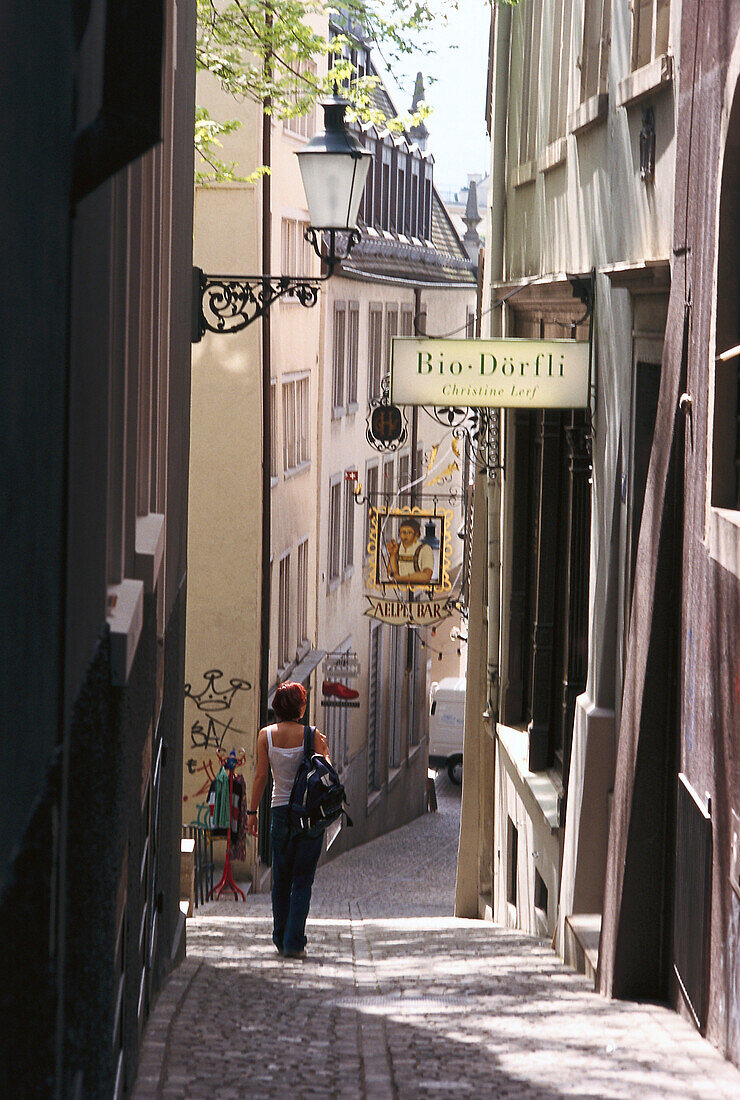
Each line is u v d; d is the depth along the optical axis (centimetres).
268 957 1146
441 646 5841
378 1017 841
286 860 1126
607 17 1276
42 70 357
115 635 459
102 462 450
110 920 476
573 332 1475
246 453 2561
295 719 1116
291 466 3022
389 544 2814
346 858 3325
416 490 4425
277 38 1605
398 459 4284
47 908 368
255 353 2550
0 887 324
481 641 2128
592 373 1335
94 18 387
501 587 1909
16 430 334
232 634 2575
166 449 864
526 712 1856
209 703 2575
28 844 348
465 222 7294
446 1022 830
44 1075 370
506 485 1839
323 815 1107
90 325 416
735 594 755
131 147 393
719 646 792
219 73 1639
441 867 3209
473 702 2133
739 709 741
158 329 777
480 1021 837
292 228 3003
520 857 1730
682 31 936
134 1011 605
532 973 1107
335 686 3216
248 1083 621
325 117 1377
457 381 1357
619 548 1196
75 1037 414
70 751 396
